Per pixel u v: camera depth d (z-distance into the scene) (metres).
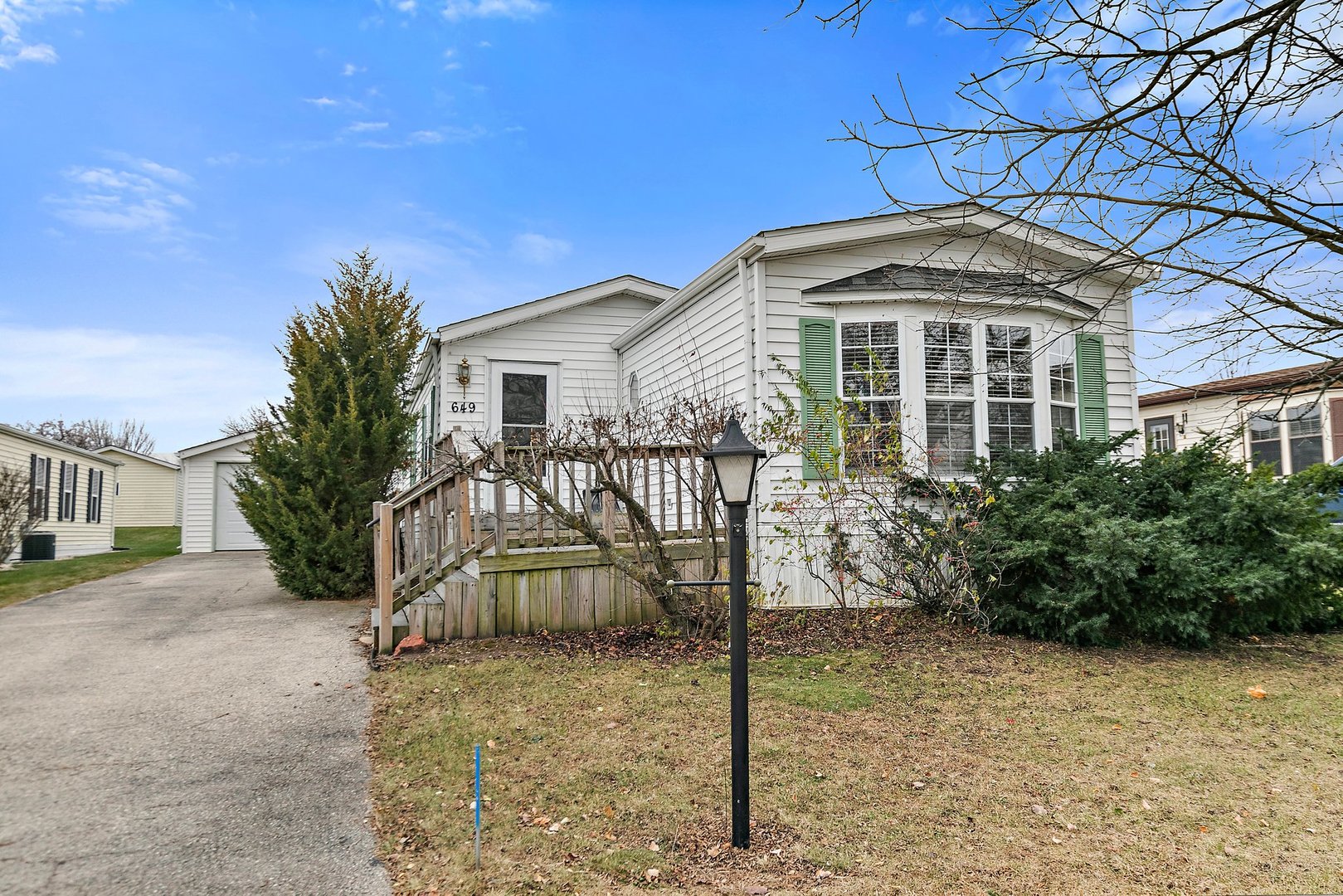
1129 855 3.01
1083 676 5.42
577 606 6.74
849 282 8.23
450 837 3.12
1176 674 5.46
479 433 11.62
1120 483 7.22
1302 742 4.20
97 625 7.48
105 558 17.11
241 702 4.86
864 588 7.65
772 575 7.66
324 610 8.45
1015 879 2.82
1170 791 3.60
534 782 3.63
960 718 4.55
